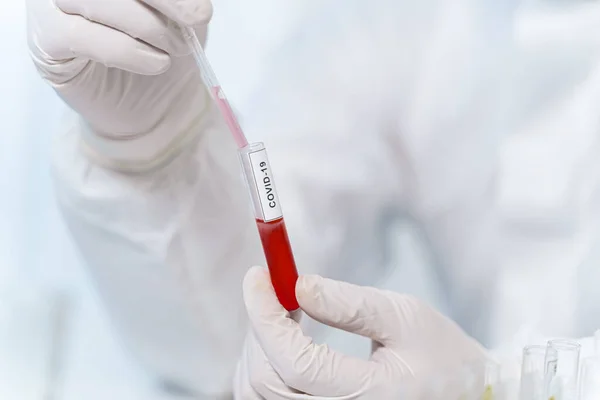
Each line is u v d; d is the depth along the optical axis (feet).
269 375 2.27
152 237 2.89
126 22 2.17
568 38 3.48
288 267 2.26
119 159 2.80
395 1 3.77
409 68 3.67
